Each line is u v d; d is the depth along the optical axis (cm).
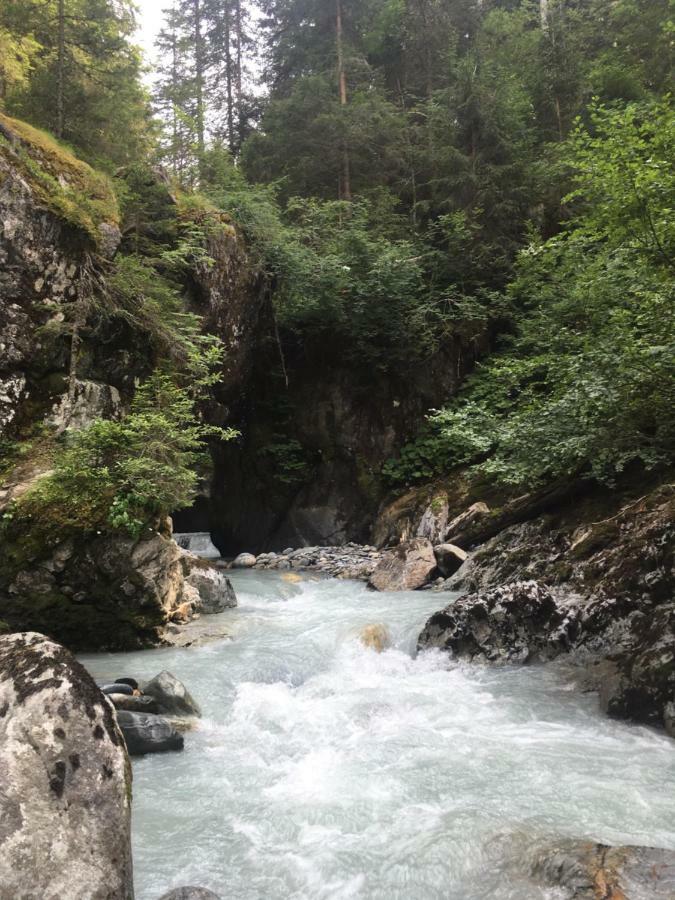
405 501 1459
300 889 320
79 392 953
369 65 2098
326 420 1642
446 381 1608
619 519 796
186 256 1219
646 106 867
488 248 1602
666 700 522
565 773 439
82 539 751
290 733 534
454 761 465
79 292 983
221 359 1287
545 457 932
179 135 1717
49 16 1306
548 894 289
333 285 1541
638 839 346
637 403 861
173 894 289
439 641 731
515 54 2034
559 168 1606
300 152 2008
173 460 870
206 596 938
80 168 1104
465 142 1755
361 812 394
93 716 283
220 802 412
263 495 1670
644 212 795
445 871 326
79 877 238
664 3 1809
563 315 1144
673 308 836
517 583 720
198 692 611
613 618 654
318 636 794
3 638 317
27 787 251
